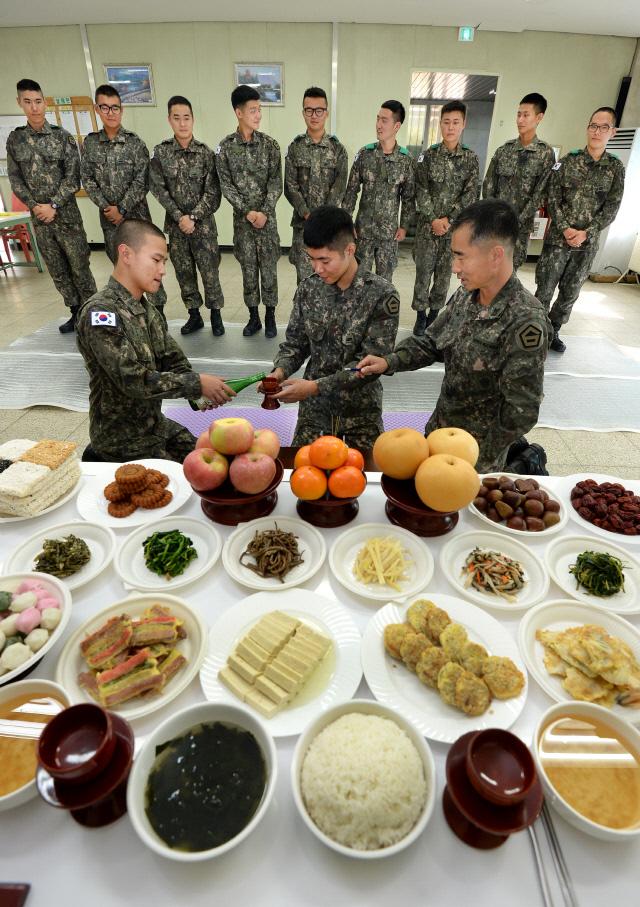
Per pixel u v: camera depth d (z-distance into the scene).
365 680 0.85
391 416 3.23
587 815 0.63
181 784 0.64
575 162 3.83
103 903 0.59
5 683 0.80
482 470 1.62
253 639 0.85
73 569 1.04
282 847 0.63
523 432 1.52
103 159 4.12
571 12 5.39
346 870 0.61
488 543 1.13
